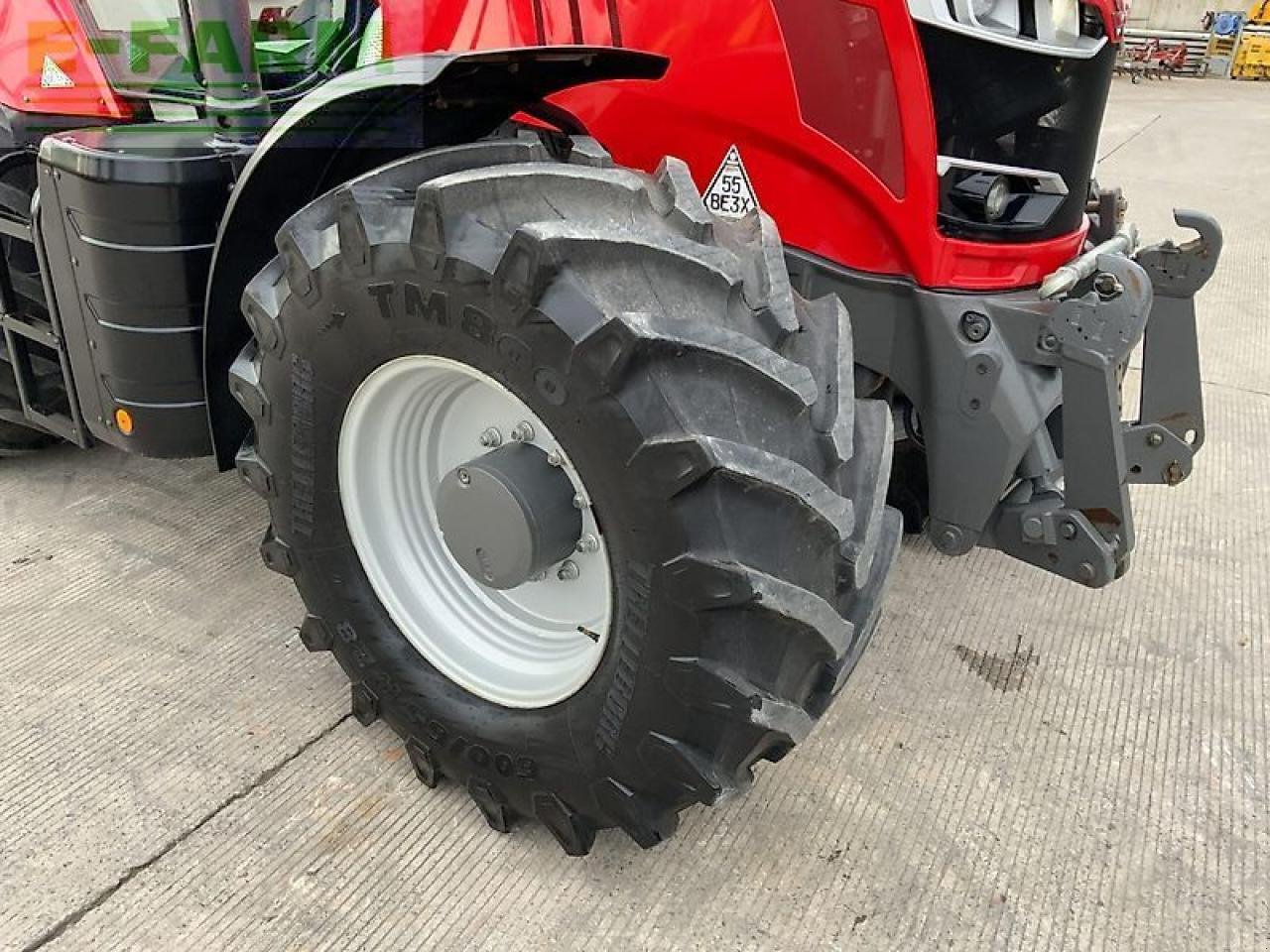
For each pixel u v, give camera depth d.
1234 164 8.03
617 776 1.46
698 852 1.67
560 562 1.58
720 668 1.30
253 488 1.74
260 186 1.63
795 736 1.39
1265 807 1.81
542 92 1.65
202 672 2.04
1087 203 2.22
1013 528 1.86
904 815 1.76
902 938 1.54
